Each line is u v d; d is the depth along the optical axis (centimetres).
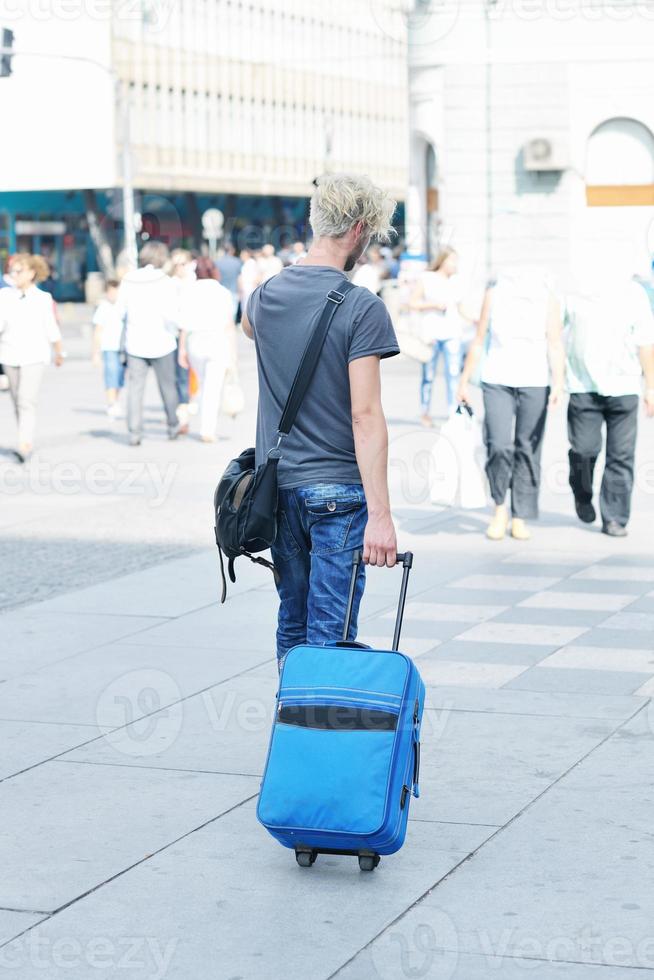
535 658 1082
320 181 738
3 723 943
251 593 1341
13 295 2234
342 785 674
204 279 2488
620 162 3544
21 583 1393
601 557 1472
